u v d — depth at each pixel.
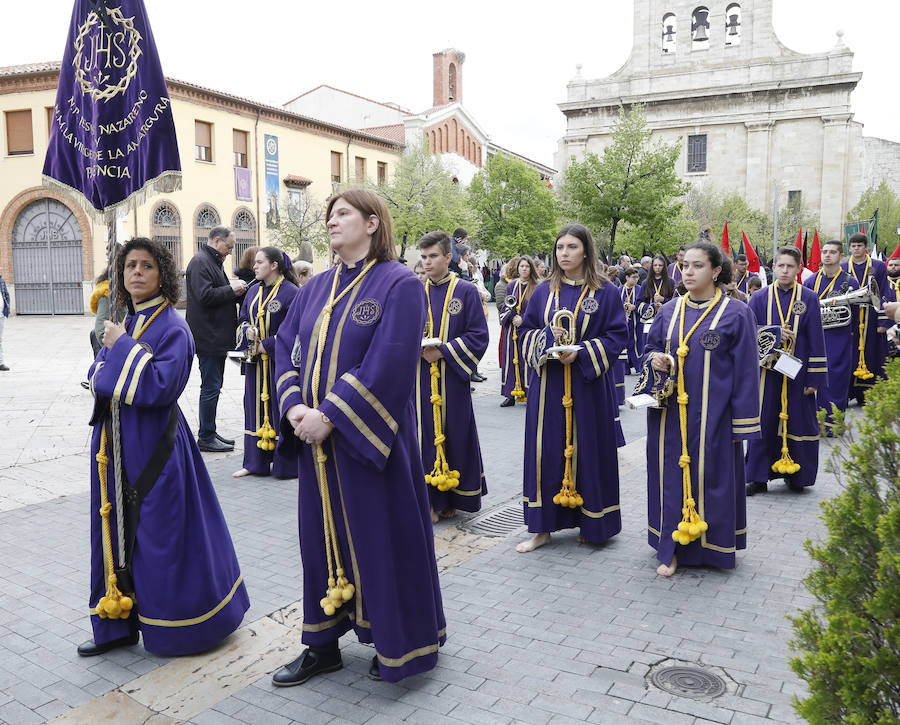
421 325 3.14
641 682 3.32
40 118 26.19
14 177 26.67
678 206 29.91
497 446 8.17
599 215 30.34
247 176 31.23
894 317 4.52
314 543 3.30
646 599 4.21
